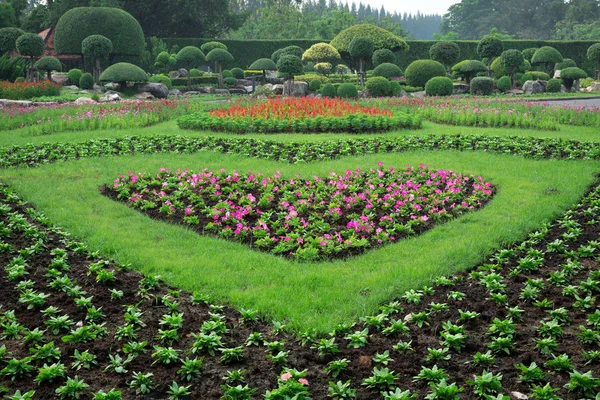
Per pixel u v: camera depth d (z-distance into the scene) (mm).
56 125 13430
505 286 4680
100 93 27016
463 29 84375
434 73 28781
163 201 7379
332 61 36469
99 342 3797
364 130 13117
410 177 8484
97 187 8016
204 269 5094
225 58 33469
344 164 9336
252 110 14383
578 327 3959
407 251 5574
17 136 12531
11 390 3258
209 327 3875
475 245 5566
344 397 3158
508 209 6852
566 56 42000
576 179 8203
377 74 29203
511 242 5746
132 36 33125
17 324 3926
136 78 26609
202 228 6457
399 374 3391
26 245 5602
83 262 5234
